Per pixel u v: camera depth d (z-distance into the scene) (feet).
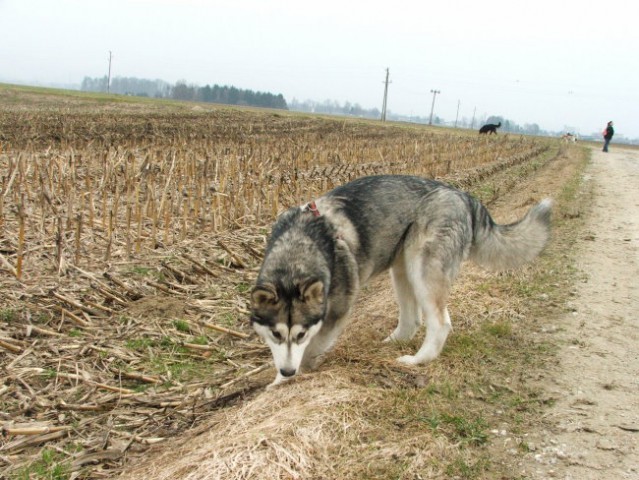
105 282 8.81
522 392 6.54
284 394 6.13
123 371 6.88
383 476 5.00
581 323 8.41
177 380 6.91
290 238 6.54
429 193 7.29
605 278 10.53
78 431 5.96
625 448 5.62
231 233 11.59
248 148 24.29
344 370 6.66
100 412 6.27
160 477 4.99
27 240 9.91
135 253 10.05
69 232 10.39
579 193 20.85
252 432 5.36
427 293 7.09
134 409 6.34
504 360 7.25
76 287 8.52
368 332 8.12
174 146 23.17
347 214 6.86
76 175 14.67
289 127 48.55
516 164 29.37
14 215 11.12
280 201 13.82
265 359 7.48
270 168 17.81
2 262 8.61
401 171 20.01
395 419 5.76
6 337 7.14
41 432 5.80
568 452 5.56
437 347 7.07
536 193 19.40
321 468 5.01
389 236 7.07
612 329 8.27
